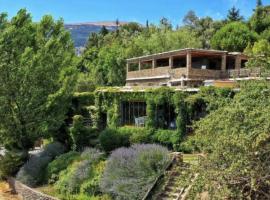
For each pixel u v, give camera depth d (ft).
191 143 58.75
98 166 89.51
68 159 100.12
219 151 49.90
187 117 102.99
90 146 116.26
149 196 74.38
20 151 119.14
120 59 247.09
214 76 165.17
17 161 114.21
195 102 100.01
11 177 111.45
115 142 105.70
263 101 53.72
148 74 185.57
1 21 119.75
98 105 131.95
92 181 84.84
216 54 168.45
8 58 115.03
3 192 105.91
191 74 160.66
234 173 47.96
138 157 80.79
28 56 113.80
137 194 75.36
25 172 104.83
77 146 117.91
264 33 269.64
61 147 118.62
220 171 48.78
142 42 261.44
